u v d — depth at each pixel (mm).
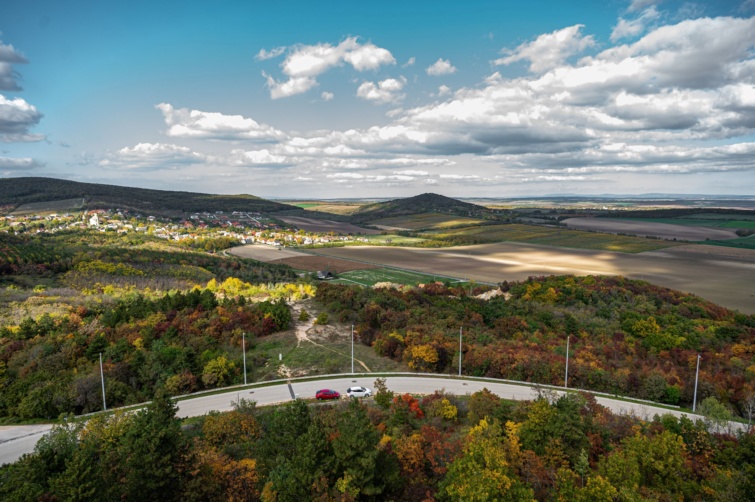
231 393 79000
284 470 44938
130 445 45594
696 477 50125
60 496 39219
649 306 142000
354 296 136750
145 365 83250
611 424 60031
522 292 166125
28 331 97750
